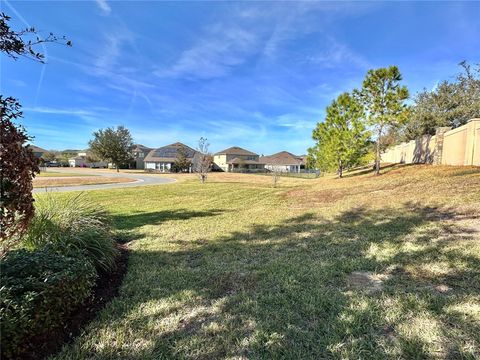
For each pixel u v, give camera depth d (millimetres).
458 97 22391
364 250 4094
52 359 1930
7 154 1841
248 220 6934
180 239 5281
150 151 68938
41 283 2084
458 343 1963
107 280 3395
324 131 22188
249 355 1962
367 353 1918
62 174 37375
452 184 8477
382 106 14664
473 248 3758
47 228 3506
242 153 66625
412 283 2967
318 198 10500
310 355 1936
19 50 2039
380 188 10664
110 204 10586
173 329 2311
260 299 2770
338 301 2643
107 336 2203
